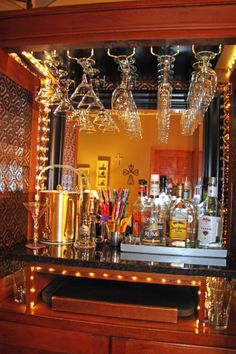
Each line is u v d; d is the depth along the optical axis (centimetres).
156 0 102
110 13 106
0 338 119
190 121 155
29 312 119
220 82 150
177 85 162
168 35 105
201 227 129
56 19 110
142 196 143
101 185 169
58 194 141
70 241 142
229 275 104
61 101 160
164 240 133
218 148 154
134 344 110
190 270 106
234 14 101
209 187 136
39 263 117
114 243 139
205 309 113
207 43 108
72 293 124
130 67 140
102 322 113
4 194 128
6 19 112
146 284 136
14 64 133
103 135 170
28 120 150
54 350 116
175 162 162
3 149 126
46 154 167
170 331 109
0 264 126
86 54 137
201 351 107
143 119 166
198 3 100
